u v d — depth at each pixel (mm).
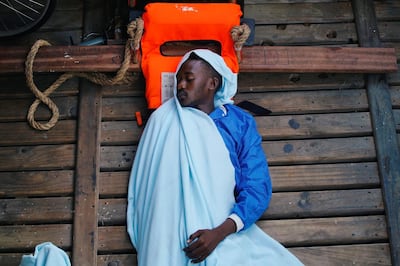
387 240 2160
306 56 2373
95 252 2102
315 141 2314
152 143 2135
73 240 2121
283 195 2213
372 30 2543
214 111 2230
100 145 2291
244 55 2352
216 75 2250
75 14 2602
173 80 2293
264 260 2021
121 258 2102
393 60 2400
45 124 2314
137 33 2275
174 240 1935
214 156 2078
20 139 2314
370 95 2396
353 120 2359
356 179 2252
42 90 2387
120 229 2145
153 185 2064
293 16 2586
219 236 1936
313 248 2131
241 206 2021
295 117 2355
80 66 2324
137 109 2357
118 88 2385
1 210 2189
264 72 2400
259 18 2576
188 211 1953
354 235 2158
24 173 2250
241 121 2234
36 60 2328
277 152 2287
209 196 2018
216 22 2312
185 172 2023
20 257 2117
